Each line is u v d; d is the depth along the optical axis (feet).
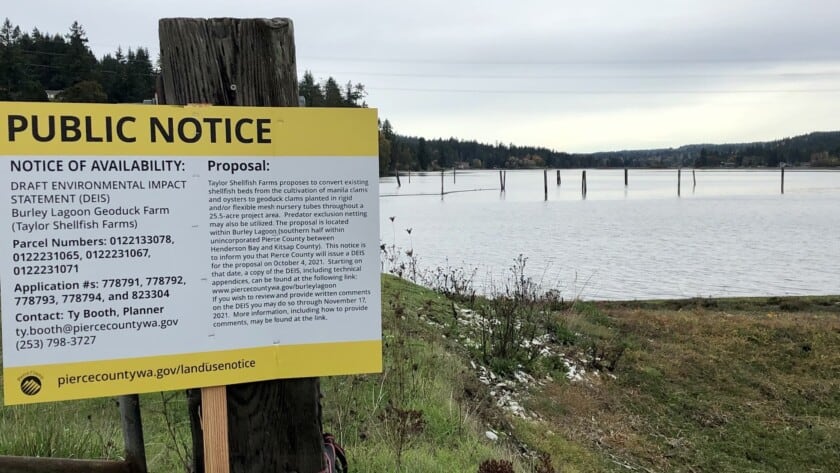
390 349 22.08
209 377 6.98
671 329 41.50
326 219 7.25
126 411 7.63
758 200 270.46
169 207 6.77
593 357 33.04
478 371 27.02
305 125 7.13
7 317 6.38
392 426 15.06
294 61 7.31
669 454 25.43
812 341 39.29
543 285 65.00
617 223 158.61
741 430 28.30
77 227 6.52
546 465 16.53
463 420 17.95
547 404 26.40
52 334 6.51
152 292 6.76
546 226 150.20
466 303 38.65
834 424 29.12
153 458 13.42
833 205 233.96
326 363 7.34
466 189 383.45
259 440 7.32
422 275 56.44
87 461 7.62
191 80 7.00
